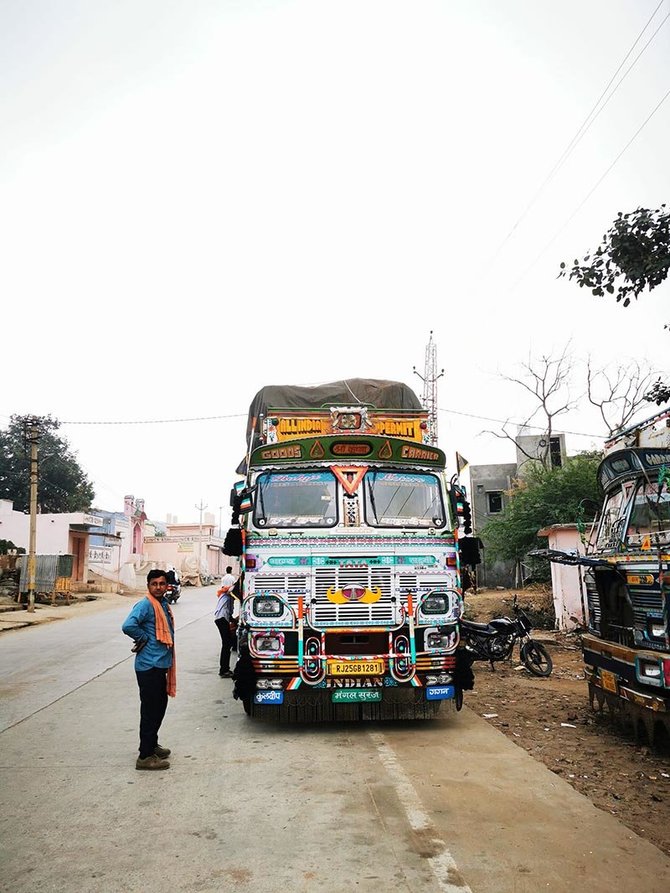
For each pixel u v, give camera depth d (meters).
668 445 6.84
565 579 16.78
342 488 7.82
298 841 4.37
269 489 7.87
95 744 6.92
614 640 7.36
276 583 7.38
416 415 9.36
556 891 3.69
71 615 25.55
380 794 5.25
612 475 8.15
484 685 10.41
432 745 6.77
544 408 30.28
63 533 37.94
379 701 7.23
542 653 11.56
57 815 4.88
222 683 10.66
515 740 6.99
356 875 3.89
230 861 4.09
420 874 3.89
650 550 6.31
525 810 4.89
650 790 5.38
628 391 27.08
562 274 6.75
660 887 3.74
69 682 10.86
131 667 12.45
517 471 35.88
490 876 3.86
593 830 4.52
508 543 26.06
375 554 7.50
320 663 7.20
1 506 38.09
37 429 29.02
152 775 5.82
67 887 3.79
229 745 6.82
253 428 10.84
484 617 19.86
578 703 8.93
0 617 24.11
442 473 8.20
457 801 5.09
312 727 7.59
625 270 6.43
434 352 30.53
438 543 7.71
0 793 5.38
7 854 4.23
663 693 6.24
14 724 7.89
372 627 7.32
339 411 9.04
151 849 4.27
